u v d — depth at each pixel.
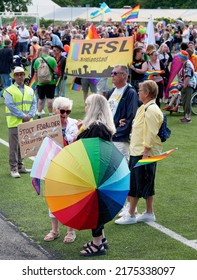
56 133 10.77
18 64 36.25
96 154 8.91
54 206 9.02
